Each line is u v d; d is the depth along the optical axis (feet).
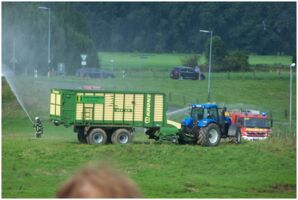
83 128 394.52
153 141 414.62
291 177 319.88
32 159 323.37
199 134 390.42
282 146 375.04
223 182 305.73
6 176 292.40
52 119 404.16
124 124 395.75
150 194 269.44
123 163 336.29
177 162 341.21
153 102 398.42
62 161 326.44
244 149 369.50
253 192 290.97
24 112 544.21
